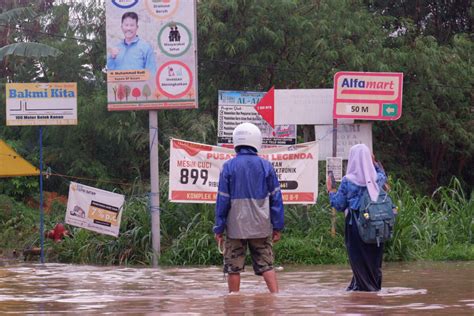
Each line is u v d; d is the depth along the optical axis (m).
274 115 20.84
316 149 19.81
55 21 34.53
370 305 9.81
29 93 20.08
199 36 30.22
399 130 33.97
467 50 33.72
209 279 14.92
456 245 21.02
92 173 31.41
